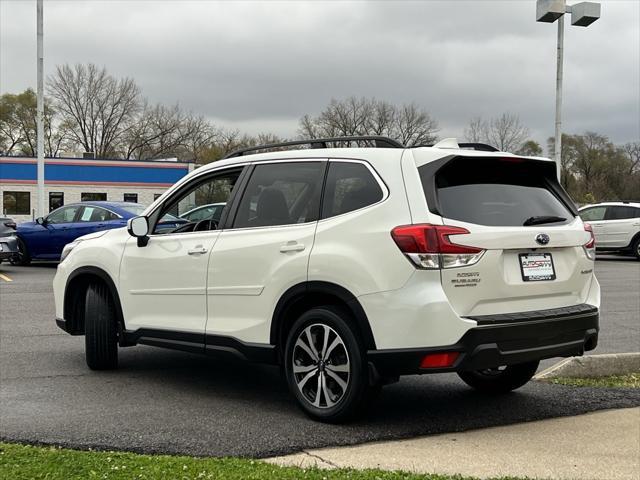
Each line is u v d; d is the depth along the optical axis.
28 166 46.62
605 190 75.12
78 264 6.39
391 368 4.38
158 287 5.76
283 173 5.26
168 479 3.51
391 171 4.61
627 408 5.28
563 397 5.57
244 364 6.75
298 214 5.02
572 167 78.81
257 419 4.87
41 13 25.94
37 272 16.03
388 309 4.37
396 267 4.36
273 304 4.96
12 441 4.28
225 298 5.28
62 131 80.81
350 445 4.31
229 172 5.70
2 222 16.53
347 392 4.60
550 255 4.79
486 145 5.11
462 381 6.21
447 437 4.52
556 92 21.52
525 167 4.96
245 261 5.14
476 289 4.36
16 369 6.42
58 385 5.84
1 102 80.62
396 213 4.47
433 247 4.29
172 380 6.07
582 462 4.04
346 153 4.93
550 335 4.60
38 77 26.27
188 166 50.88
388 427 4.70
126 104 80.88
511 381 5.59
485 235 4.41
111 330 6.28
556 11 20.42
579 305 4.95
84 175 47.94
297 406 5.23
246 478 3.54
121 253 6.10
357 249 4.55
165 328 5.70
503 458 4.10
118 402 5.31
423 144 5.11
